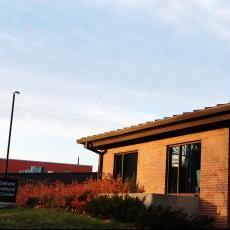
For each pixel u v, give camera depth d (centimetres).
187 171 1703
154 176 1858
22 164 5703
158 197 1545
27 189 2338
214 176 1558
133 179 1992
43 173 3372
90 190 1914
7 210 1966
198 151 1670
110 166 2155
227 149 1527
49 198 2127
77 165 5969
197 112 1547
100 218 1554
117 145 2136
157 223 1298
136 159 2012
